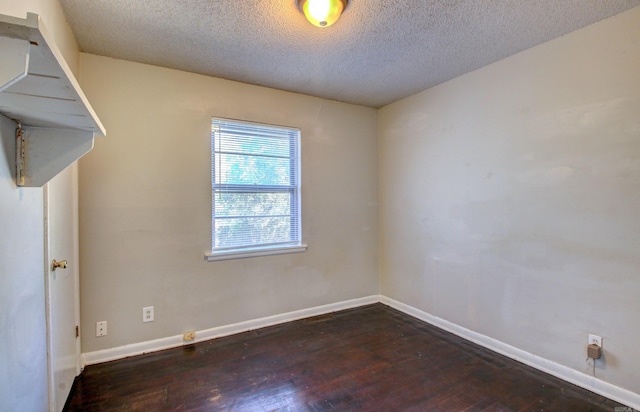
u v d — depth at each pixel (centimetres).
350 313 352
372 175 385
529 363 242
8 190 111
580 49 213
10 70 71
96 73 243
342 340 284
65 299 192
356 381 220
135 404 194
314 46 235
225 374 228
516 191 250
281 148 328
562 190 223
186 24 205
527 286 244
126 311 253
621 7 190
